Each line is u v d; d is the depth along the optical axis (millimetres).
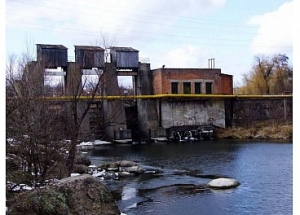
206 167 21781
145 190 15648
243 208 12664
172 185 16641
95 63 35781
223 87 44469
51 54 37719
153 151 30922
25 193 8773
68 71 36719
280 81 56500
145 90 43188
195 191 15375
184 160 25016
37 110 12312
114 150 32250
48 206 8281
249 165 22094
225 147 32062
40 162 12672
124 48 42750
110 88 38062
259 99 45188
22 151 11859
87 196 9570
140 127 42438
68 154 14812
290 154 26484
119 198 14258
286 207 12695
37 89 13227
